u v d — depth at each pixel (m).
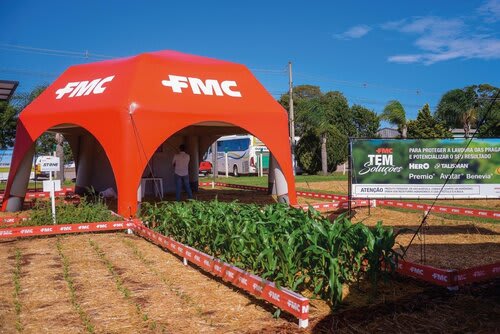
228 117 12.39
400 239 9.16
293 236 5.52
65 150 38.19
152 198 17.33
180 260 7.71
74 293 5.86
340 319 4.91
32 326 4.81
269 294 5.18
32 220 10.45
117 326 4.81
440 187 9.85
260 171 39.78
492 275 6.03
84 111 12.05
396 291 5.84
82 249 8.56
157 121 11.42
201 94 12.59
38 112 13.38
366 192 10.02
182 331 4.66
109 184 18.06
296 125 48.34
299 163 42.34
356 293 5.74
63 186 25.55
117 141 11.16
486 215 10.93
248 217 7.02
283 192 13.00
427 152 9.89
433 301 5.42
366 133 57.62
